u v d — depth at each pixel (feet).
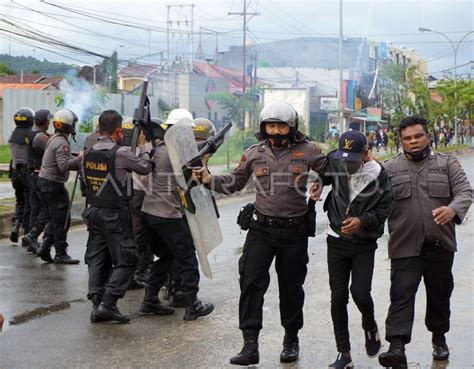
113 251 23.09
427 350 20.04
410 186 18.16
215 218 20.10
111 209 22.97
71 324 23.02
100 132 23.39
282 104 18.62
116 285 23.03
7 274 30.55
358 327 22.34
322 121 197.67
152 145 24.50
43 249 32.86
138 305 25.61
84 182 23.88
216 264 33.35
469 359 19.24
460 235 42.60
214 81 174.29
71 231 43.39
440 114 206.28
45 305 25.43
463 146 204.95
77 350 20.26
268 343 20.97
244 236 42.27
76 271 31.35
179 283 25.21
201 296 26.91
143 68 180.75
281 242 18.89
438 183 17.99
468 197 17.78
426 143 18.11
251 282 18.62
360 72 235.40
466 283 28.40
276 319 23.52
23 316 23.95
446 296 18.80
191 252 23.61
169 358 19.53
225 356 19.72
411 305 18.03
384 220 17.90
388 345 20.61
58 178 32.04
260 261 18.74
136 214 25.62
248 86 191.01
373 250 18.28
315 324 22.80
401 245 18.26
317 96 198.39
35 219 35.32
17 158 36.94
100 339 21.35
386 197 17.81
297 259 19.07
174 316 24.14
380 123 201.05
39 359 19.44
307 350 20.21
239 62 234.58
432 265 18.42
